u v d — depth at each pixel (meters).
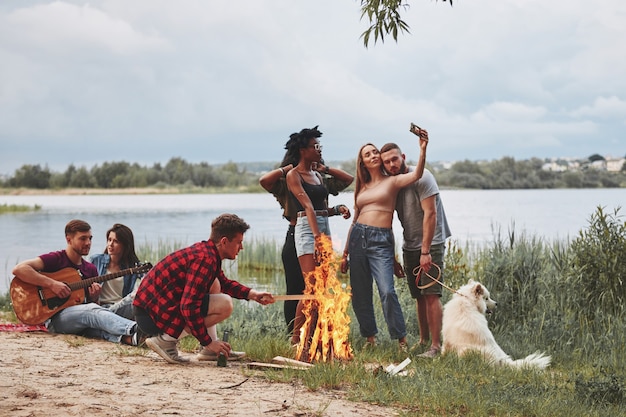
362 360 7.07
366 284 7.96
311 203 8.00
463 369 6.84
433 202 7.84
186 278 6.38
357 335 8.71
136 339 7.51
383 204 7.90
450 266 10.39
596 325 9.12
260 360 6.96
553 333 8.77
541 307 9.64
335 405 5.27
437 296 7.88
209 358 6.84
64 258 8.26
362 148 8.02
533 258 10.40
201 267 6.34
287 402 5.25
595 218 10.10
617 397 6.10
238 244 6.50
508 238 11.23
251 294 6.85
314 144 8.04
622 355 8.04
